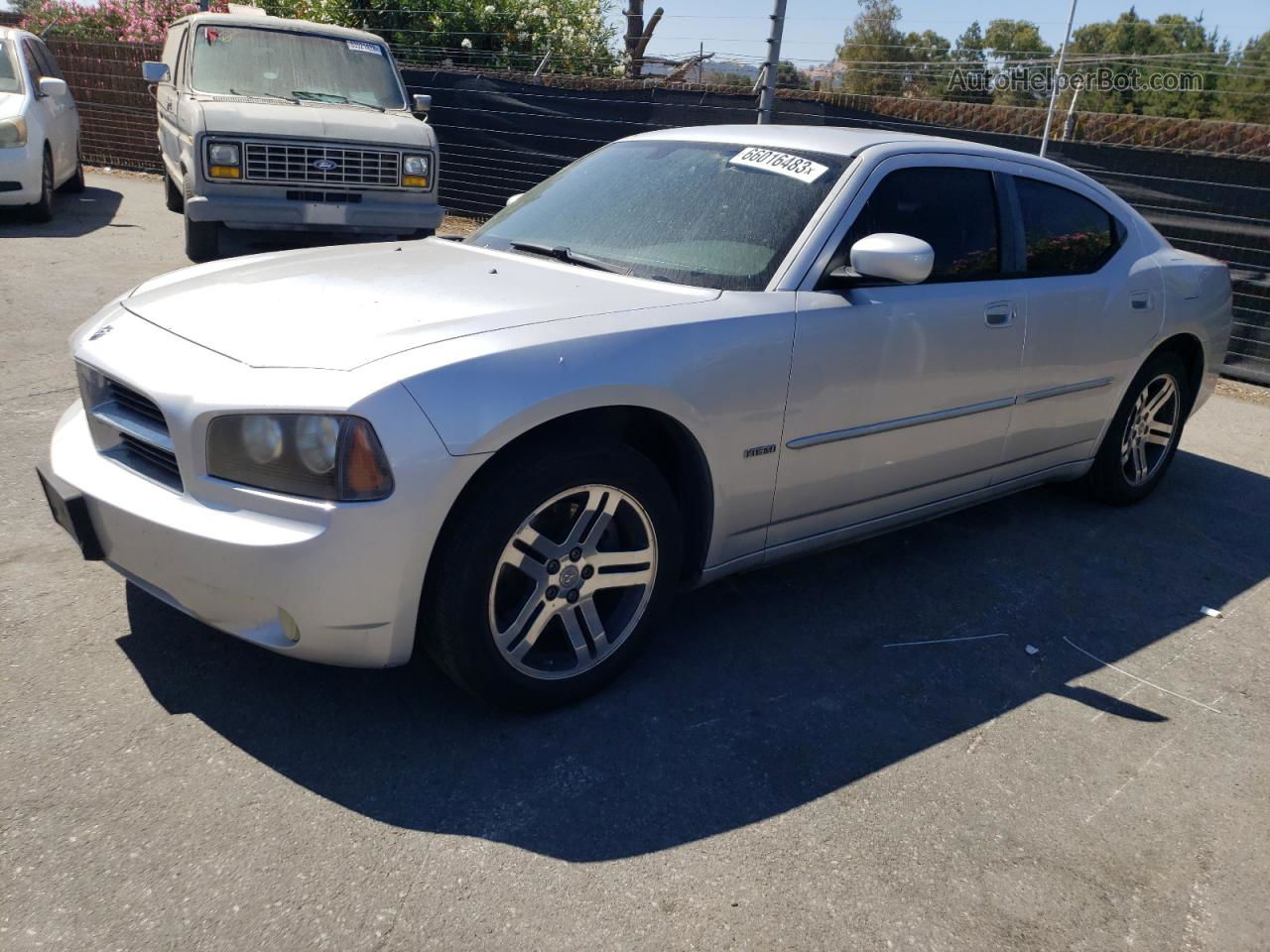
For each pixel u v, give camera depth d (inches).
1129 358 176.4
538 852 91.2
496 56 539.5
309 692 112.2
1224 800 107.8
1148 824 102.8
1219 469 229.6
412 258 135.4
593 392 102.3
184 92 307.1
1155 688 130.3
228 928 80.0
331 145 286.7
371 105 327.3
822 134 148.9
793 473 126.7
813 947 83.3
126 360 105.1
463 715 110.4
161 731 103.4
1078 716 122.1
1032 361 155.6
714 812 98.7
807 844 95.3
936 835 98.3
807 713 117.1
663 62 476.4
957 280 145.2
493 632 102.9
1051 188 166.7
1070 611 150.3
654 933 83.2
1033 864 95.4
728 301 119.6
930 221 143.3
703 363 112.3
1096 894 92.2
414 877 87.0
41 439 175.8
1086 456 182.1
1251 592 162.7
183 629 122.2
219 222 287.6
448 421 94.1
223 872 85.7
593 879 88.6
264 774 98.3
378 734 106.0
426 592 100.7
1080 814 103.4
